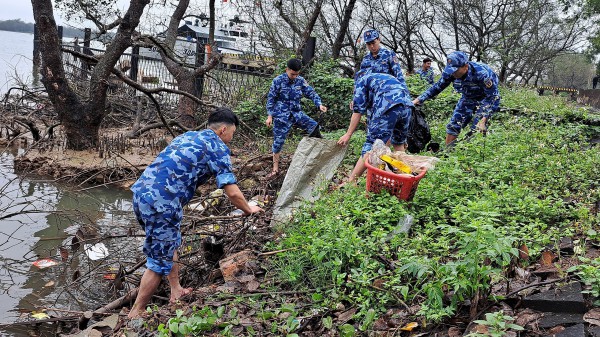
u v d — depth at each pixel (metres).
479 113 7.90
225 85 15.61
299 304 4.45
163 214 4.84
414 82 14.04
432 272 4.05
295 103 9.38
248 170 9.87
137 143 13.48
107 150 11.60
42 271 6.64
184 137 5.00
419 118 7.88
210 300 4.75
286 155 10.43
